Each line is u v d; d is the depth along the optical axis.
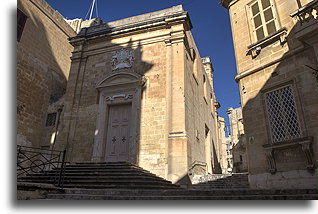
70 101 13.40
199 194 5.30
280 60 8.21
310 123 6.95
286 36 8.30
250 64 9.40
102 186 7.74
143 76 12.40
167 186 8.55
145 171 9.93
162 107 11.45
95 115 12.64
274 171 7.45
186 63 12.78
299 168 6.97
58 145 12.51
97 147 11.73
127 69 12.99
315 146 6.70
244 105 9.07
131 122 11.60
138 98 11.91
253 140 8.41
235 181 9.46
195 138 12.55
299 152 7.08
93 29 15.22
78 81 13.90
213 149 19.72
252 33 9.73
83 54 14.62
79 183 8.23
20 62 13.46
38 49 14.99
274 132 7.86
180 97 11.16
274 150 7.66
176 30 12.55
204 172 13.40
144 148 10.96
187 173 9.71
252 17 9.96
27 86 13.75
